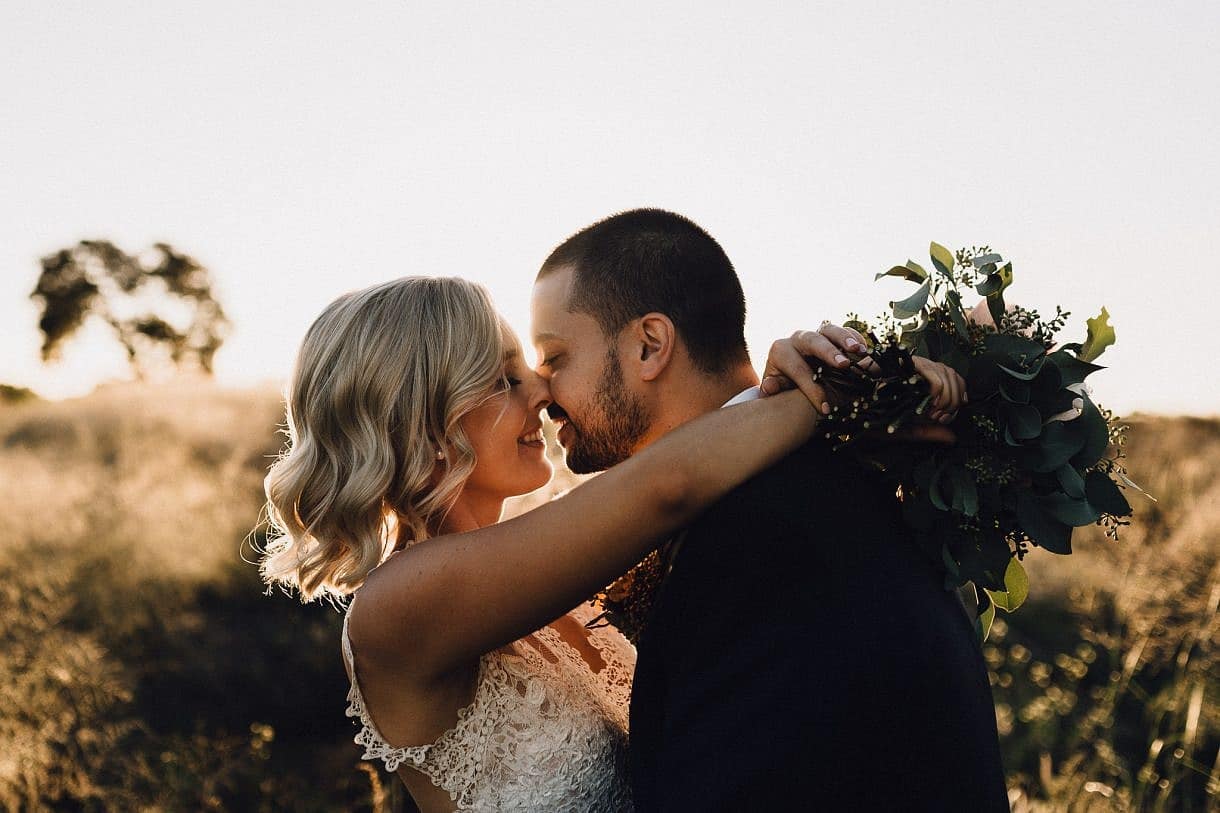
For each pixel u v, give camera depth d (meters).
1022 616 6.17
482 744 2.12
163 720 5.46
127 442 12.16
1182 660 4.51
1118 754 4.55
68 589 6.92
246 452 11.77
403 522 2.32
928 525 1.88
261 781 4.96
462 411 2.25
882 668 1.73
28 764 4.65
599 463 2.36
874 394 1.77
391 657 2.00
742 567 1.82
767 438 1.87
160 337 38.97
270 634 6.48
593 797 2.20
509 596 1.90
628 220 2.31
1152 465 8.03
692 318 2.24
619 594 2.26
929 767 1.73
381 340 2.24
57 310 37.97
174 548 7.63
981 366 1.80
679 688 1.85
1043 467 1.78
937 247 1.92
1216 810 4.00
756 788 1.67
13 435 13.41
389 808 4.31
